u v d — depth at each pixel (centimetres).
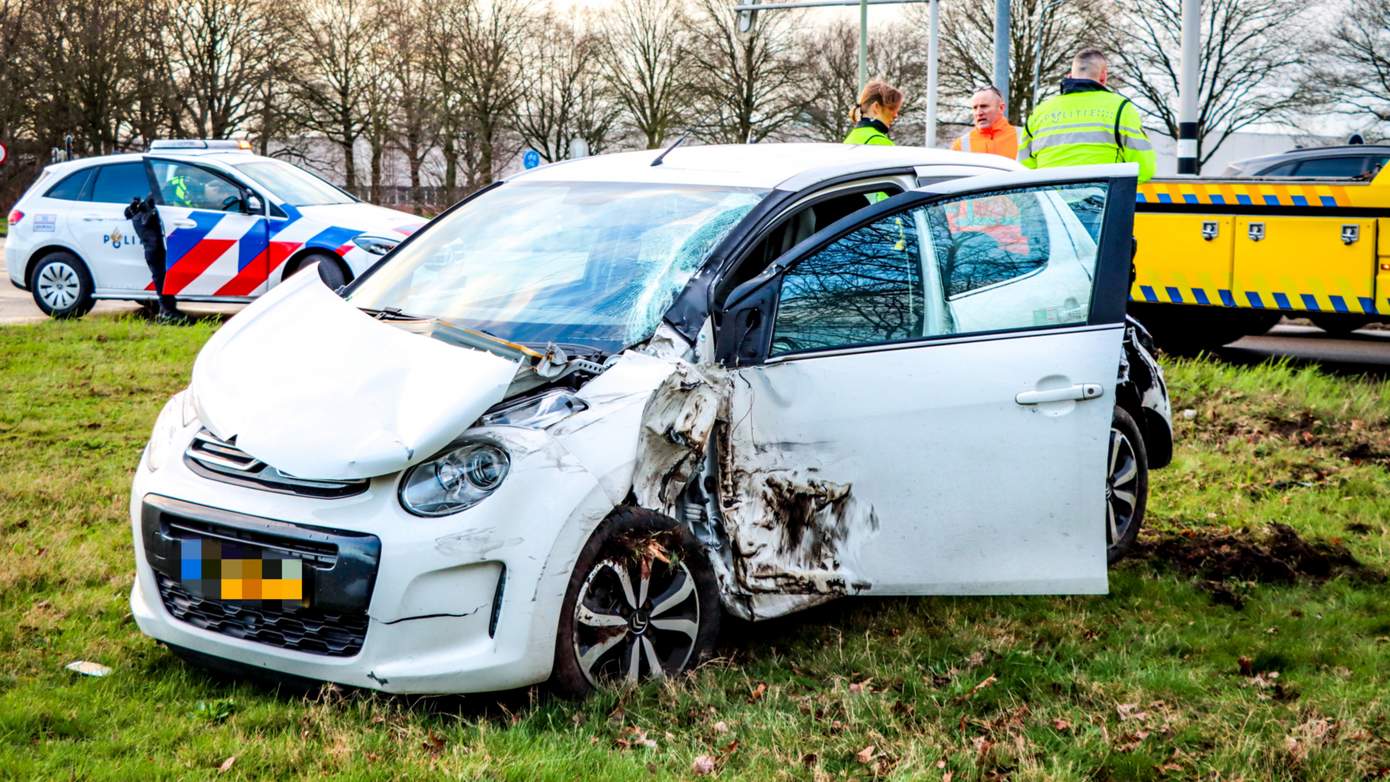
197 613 373
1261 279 955
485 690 349
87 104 4309
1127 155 788
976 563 428
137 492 381
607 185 474
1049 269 443
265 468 360
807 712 372
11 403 775
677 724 360
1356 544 562
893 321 424
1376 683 401
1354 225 906
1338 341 1198
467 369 361
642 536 371
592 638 366
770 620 447
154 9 4472
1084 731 360
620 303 411
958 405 422
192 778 316
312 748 335
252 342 400
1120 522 532
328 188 1280
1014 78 4100
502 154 4912
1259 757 344
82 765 320
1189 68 1367
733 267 412
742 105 4562
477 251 460
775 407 399
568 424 360
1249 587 502
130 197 1220
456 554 340
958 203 440
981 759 340
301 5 4731
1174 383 869
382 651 344
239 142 1266
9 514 544
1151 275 1015
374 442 343
